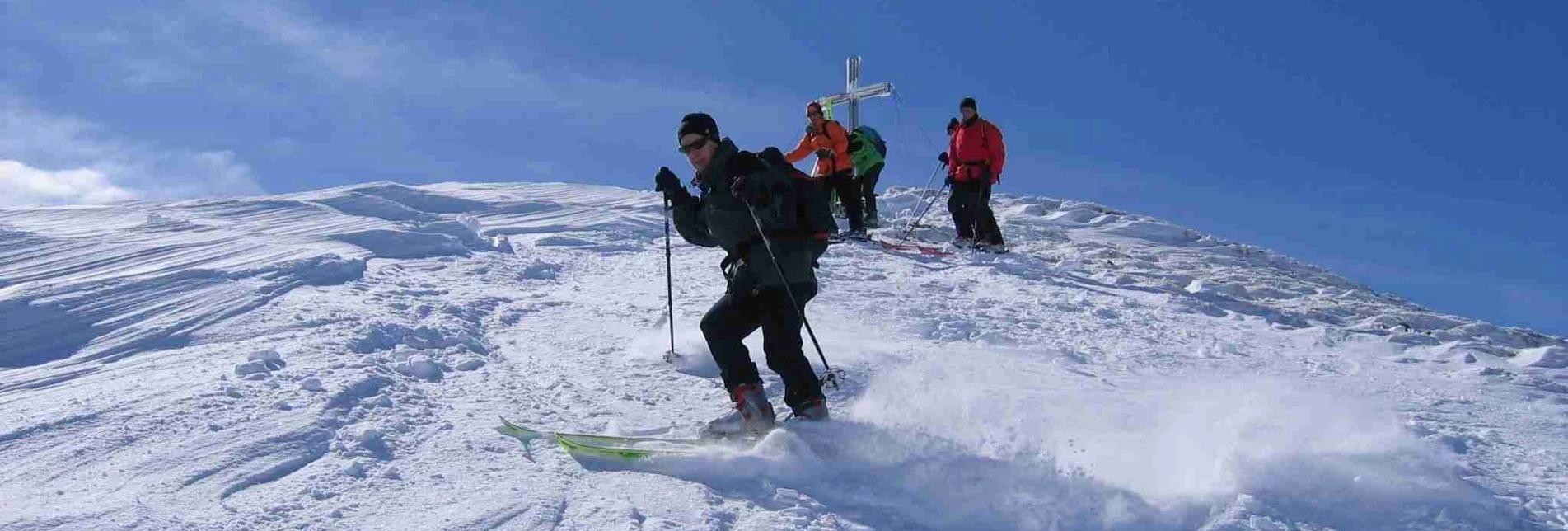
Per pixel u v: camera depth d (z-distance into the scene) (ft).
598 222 39.32
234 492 10.53
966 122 39.24
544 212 42.11
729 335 14.02
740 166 13.78
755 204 13.58
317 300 20.72
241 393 13.70
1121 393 17.76
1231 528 10.98
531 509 10.55
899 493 11.72
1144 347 22.70
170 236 28.35
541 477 11.54
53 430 11.92
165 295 19.77
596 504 10.80
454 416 13.89
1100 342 23.03
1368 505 11.85
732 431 13.65
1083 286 32.55
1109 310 27.40
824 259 33.55
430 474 11.48
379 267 25.91
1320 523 11.34
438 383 15.72
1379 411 16.88
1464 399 18.66
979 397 16.65
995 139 38.96
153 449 11.48
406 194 42.22
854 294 27.25
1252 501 11.55
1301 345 24.90
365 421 13.17
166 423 12.34
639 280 28.02
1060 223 50.75
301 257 24.68
